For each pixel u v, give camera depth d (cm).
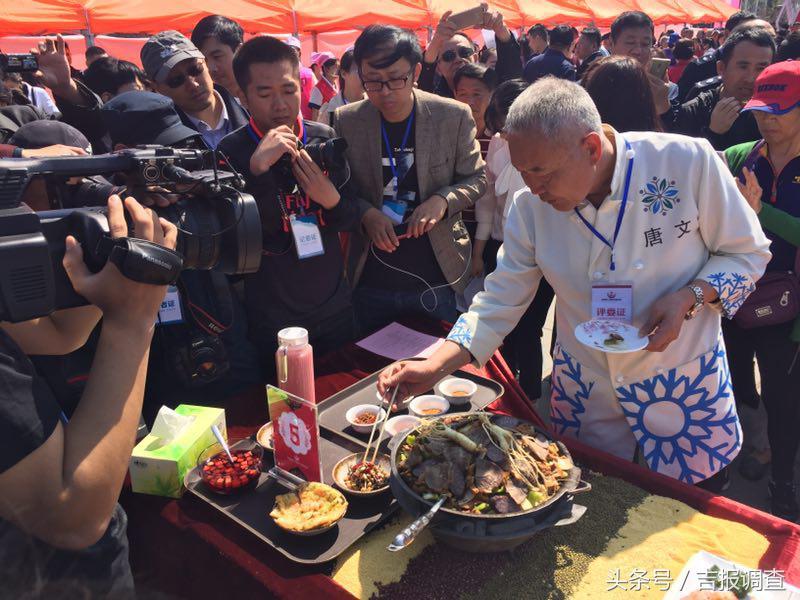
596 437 169
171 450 138
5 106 292
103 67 340
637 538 123
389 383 150
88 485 73
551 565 116
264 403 179
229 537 124
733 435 162
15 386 70
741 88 294
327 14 827
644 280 147
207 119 262
